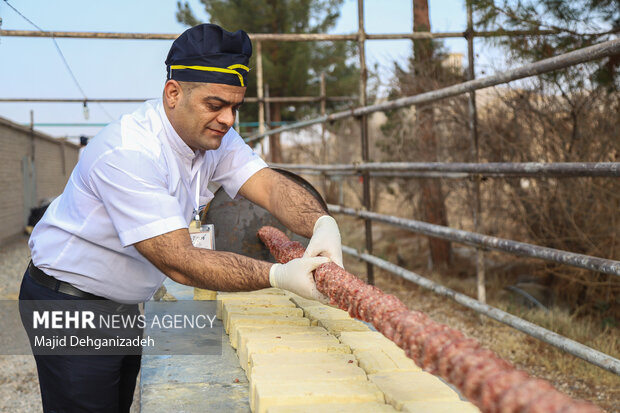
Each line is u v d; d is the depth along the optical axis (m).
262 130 12.24
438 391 1.65
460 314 5.72
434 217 7.85
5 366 4.77
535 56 5.25
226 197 2.83
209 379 2.11
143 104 1.96
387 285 7.22
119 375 2.11
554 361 4.37
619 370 2.90
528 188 5.89
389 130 8.89
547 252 3.61
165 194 1.79
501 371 1.01
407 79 7.71
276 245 2.39
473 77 6.27
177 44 1.78
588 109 5.20
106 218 1.89
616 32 4.84
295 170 9.58
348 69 19.78
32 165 15.73
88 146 1.86
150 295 2.15
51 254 1.98
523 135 5.83
